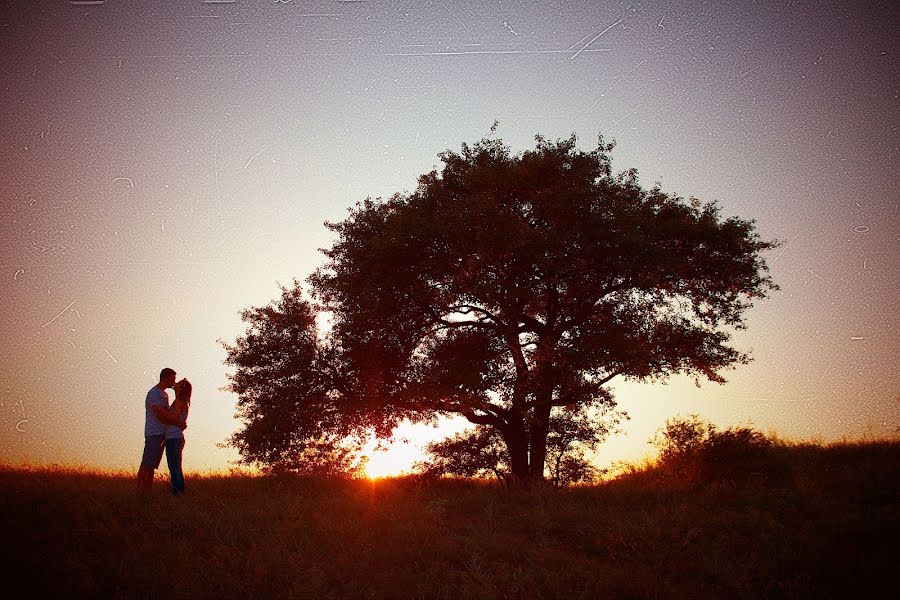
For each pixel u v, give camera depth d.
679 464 12.54
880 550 7.17
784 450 13.35
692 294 14.92
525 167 13.58
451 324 14.34
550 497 10.14
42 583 6.10
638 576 6.47
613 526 8.24
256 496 10.70
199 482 13.36
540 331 14.14
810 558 6.87
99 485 10.95
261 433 14.37
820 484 10.41
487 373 13.78
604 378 14.05
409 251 13.54
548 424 14.02
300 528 8.04
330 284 14.70
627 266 12.92
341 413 14.77
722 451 12.41
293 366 14.76
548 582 6.32
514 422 13.95
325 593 6.01
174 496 9.79
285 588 6.14
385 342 14.61
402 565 6.91
